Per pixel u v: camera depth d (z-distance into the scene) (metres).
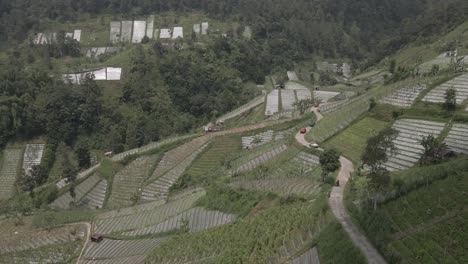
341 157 87.25
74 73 186.62
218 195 90.00
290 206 70.38
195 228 81.94
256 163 102.31
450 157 65.75
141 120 156.88
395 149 64.19
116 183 122.56
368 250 48.84
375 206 54.59
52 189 122.31
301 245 57.84
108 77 183.25
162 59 192.75
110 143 149.12
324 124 109.19
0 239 96.06
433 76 102.19
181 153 127.06
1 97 149.62
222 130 138.12
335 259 50.44
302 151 96.75
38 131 151.25
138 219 97.06
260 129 128.88
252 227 68.38
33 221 103.31
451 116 80.94
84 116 155.75
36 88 159.00
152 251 75.62
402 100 95.38
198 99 176.12
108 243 88.31
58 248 89.56
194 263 65.50
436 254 43.88
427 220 49.38
